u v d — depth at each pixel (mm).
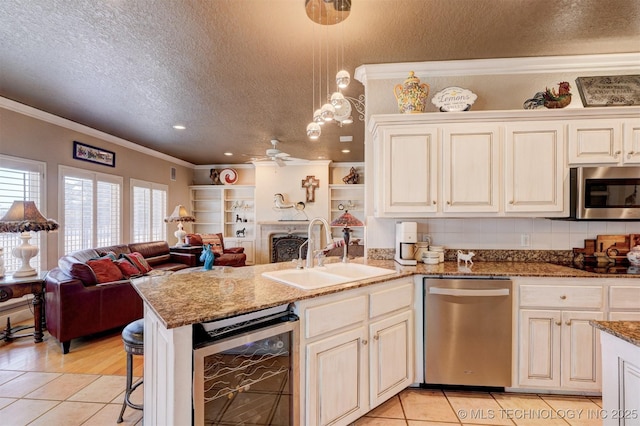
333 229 7379
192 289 1676
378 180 2461
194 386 1203
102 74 2797
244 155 6691
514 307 2145
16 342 3148
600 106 2346
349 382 1745
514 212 2320
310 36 2207
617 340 1149
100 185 4855
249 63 2588
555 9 1905
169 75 2814
